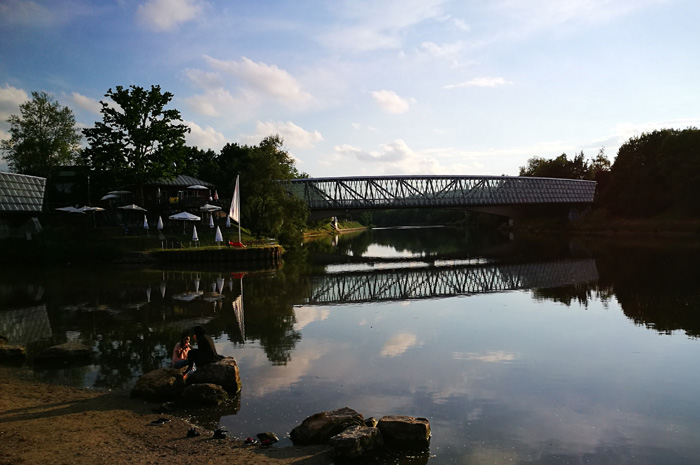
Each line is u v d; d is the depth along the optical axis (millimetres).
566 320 22812
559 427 10750
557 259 54031
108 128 59250
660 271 39562
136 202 62938
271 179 70812
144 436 9781
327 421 9867
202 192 81062
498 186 123312
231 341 18672
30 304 27484
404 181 110812
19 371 14742
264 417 11008
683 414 11547
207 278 40406
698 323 21469
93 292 31984
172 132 61719
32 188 63312
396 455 9242
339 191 105000
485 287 35281
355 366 15258
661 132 107000
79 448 9055
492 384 13656
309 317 23828
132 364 15492
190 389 11836
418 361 15922
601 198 116938
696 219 89125
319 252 75062
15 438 9500
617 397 12680
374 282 38812
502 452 9477
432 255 66062
